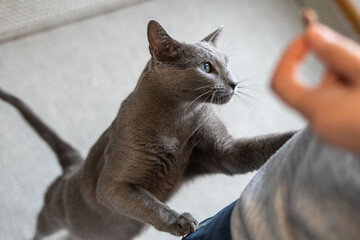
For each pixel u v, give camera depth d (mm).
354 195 203
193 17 1060
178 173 569
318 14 1104
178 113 529
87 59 957
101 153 623
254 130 928
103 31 995
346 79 170
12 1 963
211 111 556
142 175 546
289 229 252
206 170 592
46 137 764
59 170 846
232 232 309
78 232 735
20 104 764
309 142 249
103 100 921
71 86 924
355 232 209
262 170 322
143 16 1034
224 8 1094
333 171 215
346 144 166
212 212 834
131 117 535
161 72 525
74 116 895
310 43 172
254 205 291
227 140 546
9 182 816
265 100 973
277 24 1098
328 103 167
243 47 1044
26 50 938
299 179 246
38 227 785
